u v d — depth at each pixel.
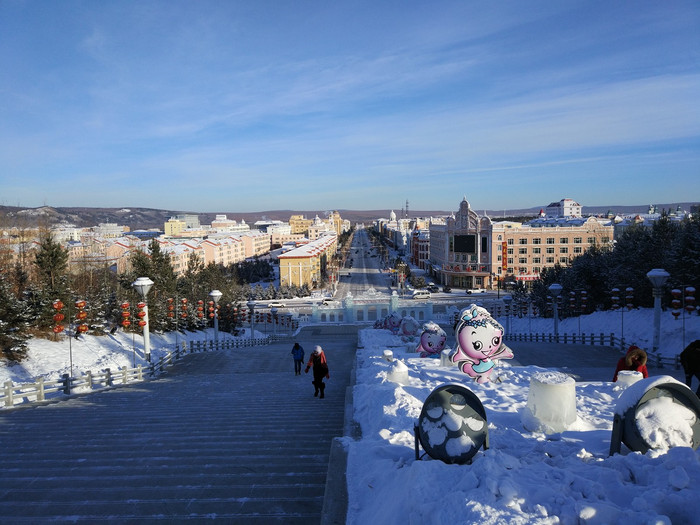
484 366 14.21
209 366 27.12
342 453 7.64
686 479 4.64
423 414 6.45
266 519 6.43
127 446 10.00
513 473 5.11
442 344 21.42
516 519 4.19
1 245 52.34
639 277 41.50
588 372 18.72
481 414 6.37
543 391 8.42
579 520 4.24
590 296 49.78
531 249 99.75
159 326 41.38
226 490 7.39
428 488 5.15
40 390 16.14
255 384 19.41
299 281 113.44
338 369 24.95
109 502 7.01
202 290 60.66
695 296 35.53
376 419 9.62
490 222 101.00
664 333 30.17
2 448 10.05
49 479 7.91
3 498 7.24
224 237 180.12
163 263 54.09
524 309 68.75
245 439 10.43
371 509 5.74
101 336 33.53
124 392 17.88
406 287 109.12
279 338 55.50
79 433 11.26
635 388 6.22
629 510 4.30
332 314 74.25
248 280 132.88
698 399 6.06
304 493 7.27
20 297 34.44
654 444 5.89
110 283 52.44
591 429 8.66
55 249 37.94
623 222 125.25
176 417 12.88
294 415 12.95
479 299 89.50
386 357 18.69
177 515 6.59
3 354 24.12
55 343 28.61
